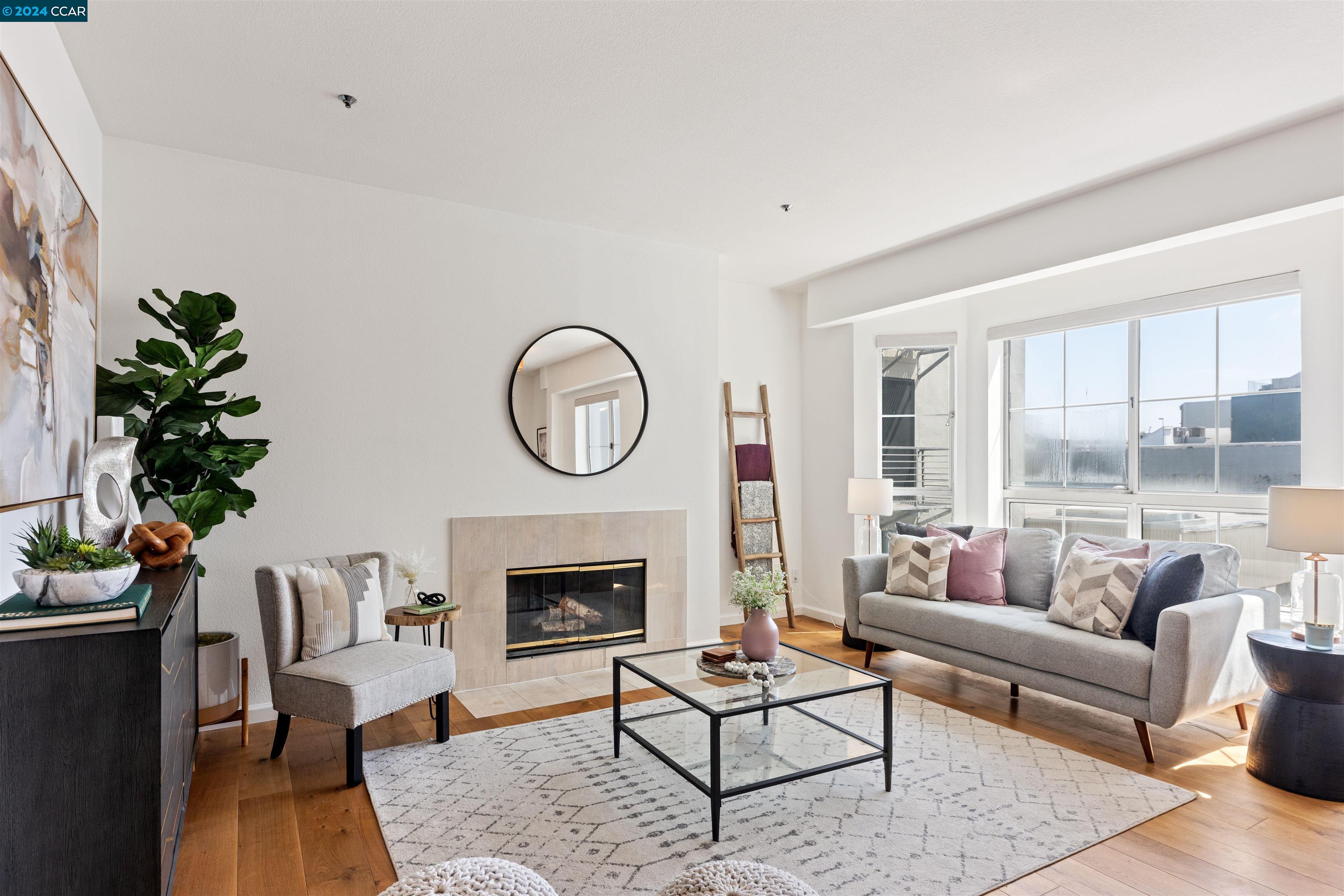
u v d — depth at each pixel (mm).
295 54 2467
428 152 3252
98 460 2150
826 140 3109
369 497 3631
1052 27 2307
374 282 3654
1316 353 3516
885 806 2557
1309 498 2840
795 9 2219
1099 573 3410
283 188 3447
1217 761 2963
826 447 5672
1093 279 4508
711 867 1472
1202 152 3227
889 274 4816
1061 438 4770
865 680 2760
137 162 3145
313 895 2023
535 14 2252
